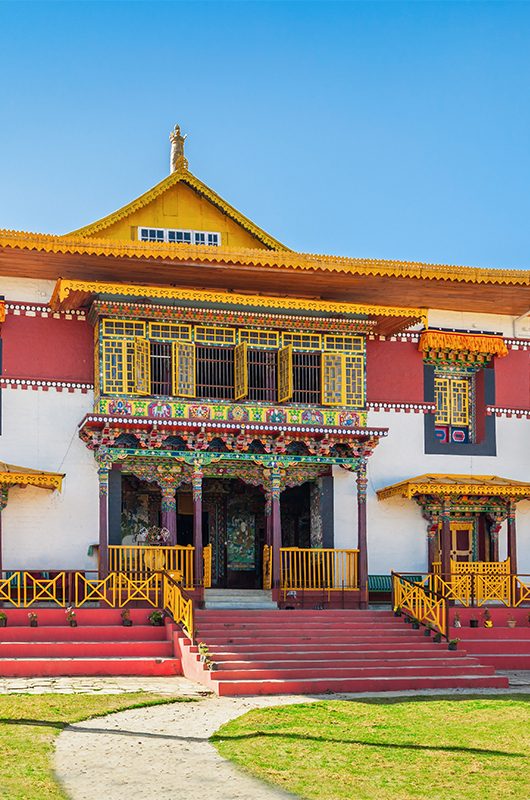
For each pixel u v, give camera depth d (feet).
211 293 89.86
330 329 95.40
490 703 63.72
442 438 106.01
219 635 77.30
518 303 104.42
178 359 90.84
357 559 94.27
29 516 90.12
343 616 84.89
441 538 99.04
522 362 107.24
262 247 100.42
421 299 102.53
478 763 48.24
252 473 95.50
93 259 87.51
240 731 53.36
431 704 63.10
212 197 99.14
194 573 88.38
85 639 76.28
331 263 91.66
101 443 88.33
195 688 66.74
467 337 104.99
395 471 102.12
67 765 46.75
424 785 44.62
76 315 93.71
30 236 84.33
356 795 43.04
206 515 105.09
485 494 96.78
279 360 93.71
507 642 83.92
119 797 42.45
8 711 56.29
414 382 104.27
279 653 73.00
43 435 91.40
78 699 60.59
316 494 100.01
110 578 85.20
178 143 101.55
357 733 53.72
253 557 104.94
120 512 92.07
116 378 89.10
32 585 87.04
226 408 91.25
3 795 41.50
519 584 101.71
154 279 93.91
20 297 92.73
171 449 90.07
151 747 50.06
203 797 42.55
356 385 95.45
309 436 93.15
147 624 78.89
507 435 106.52
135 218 97.91
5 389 91.20
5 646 72.74
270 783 44.37
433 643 79.25
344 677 70.69
